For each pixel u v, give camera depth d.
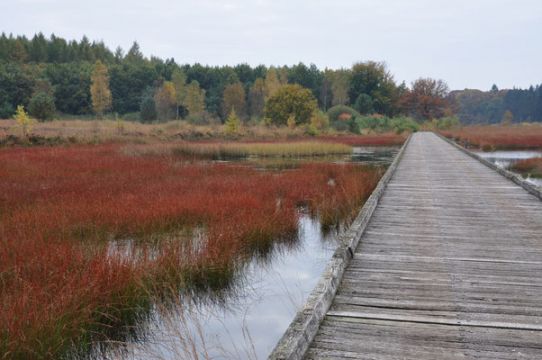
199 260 6.13
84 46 114.06
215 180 13.25
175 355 4.07
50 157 18.56
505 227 7.03
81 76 83.12
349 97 93.62
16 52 100.25
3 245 6.36
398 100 96.12
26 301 4.41
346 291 4.42
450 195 10.05
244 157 24.02
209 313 5.10
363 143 38.38
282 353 2.87
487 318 3.77
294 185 12.52
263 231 7.66
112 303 4.76
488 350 3.22
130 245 7.15
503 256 5.54
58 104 80.06
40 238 6.62
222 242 6.76
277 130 42.62
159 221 8.25
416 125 70.50
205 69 96.38
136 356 4.17
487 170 14.86
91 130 37.00
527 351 3.21
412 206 8.82
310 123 48.88
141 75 90.12
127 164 16.84
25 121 32.12
